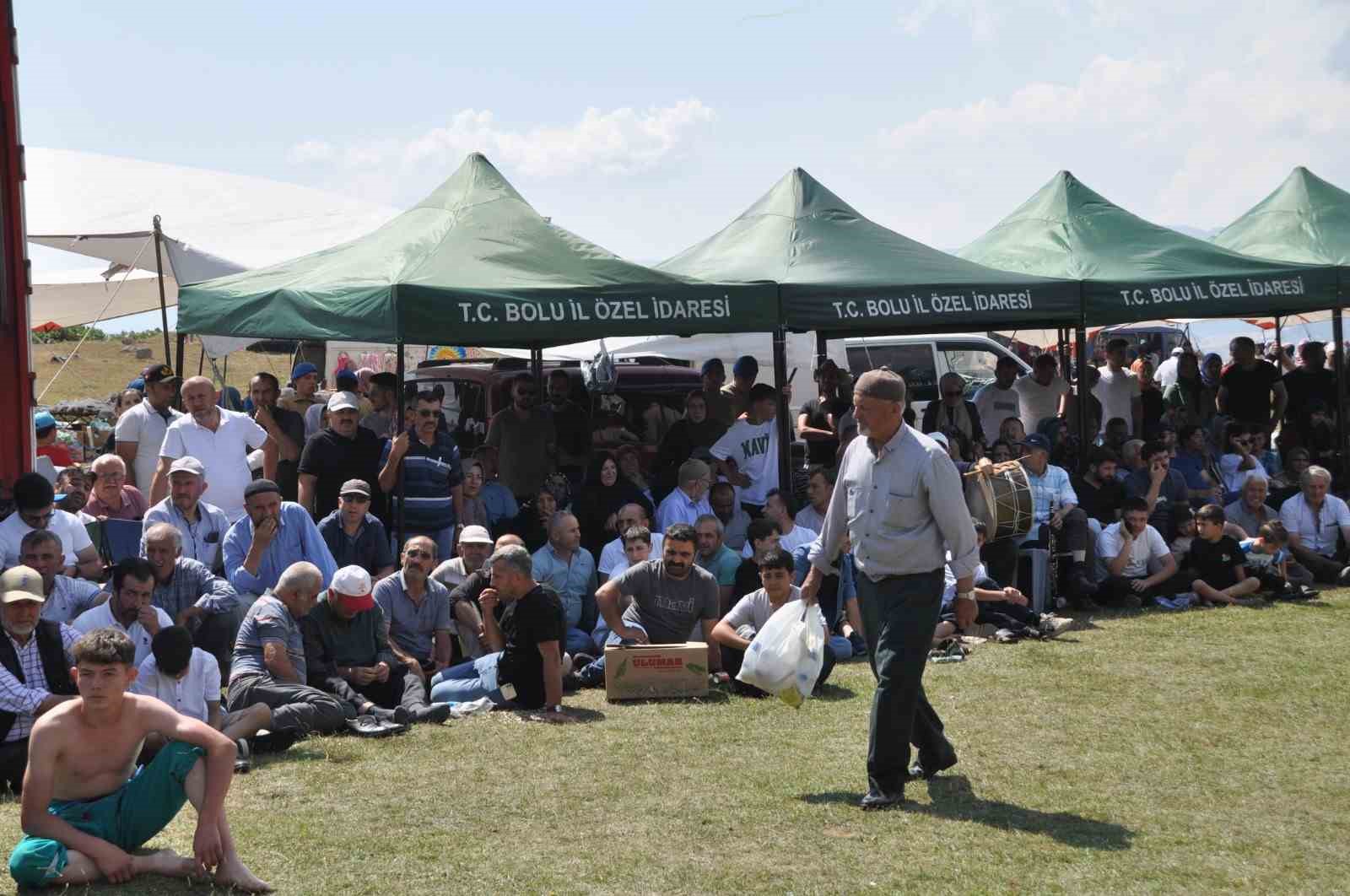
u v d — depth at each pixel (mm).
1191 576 10875
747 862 5016
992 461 11508
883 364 17531
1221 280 12312
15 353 8000
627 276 9891
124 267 15836
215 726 6559
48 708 6004
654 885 4781
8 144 7953
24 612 6070
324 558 8352
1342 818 5512
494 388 13398
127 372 30672
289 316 9250
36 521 7570
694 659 7879
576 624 9078
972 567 5625
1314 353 14453
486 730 7113
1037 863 4988
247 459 9539
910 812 5625
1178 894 4680
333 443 9234
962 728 7027
